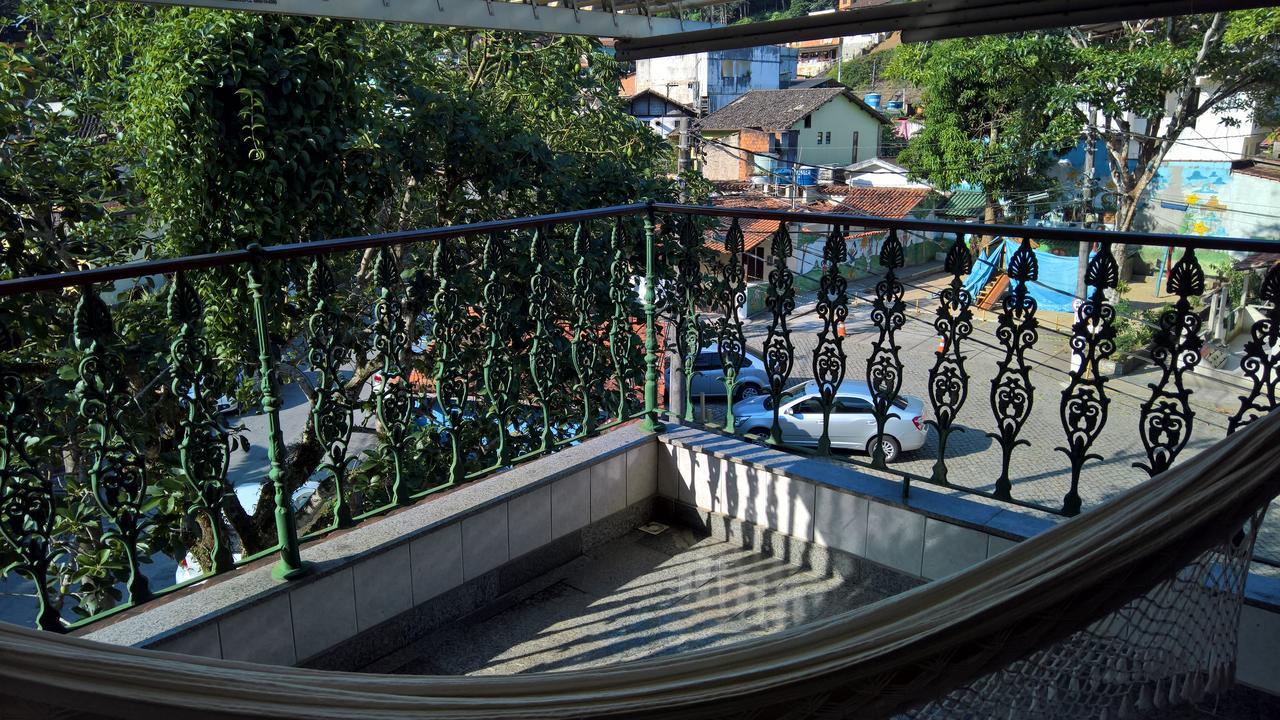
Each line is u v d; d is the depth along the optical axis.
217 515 2.75
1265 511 1.48
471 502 3.29
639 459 3.93
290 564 2.76
